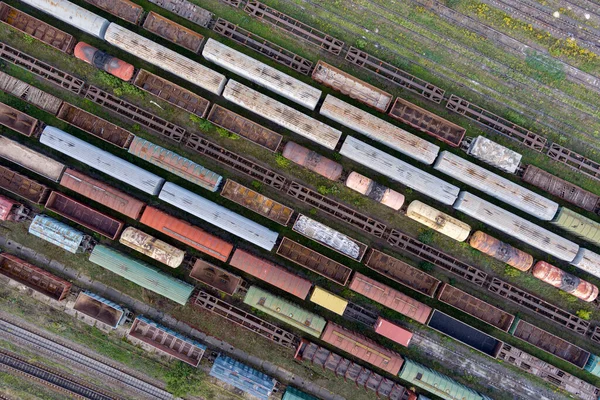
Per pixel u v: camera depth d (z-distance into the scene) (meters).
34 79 39.34
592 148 39.53
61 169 38.00
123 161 37.78
